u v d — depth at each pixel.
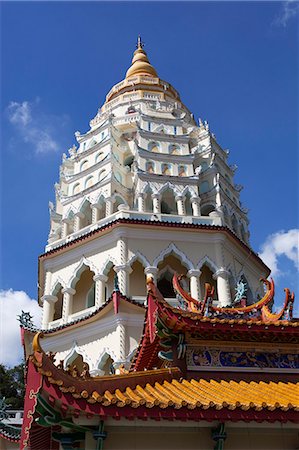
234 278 34.72
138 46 60.84
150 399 10.19
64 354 31.23
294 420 9.85
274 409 9.82
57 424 9.20
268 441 10.45
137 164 39.88
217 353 13.14
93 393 9.66
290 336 13.42
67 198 40.88
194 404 9.61
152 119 44.75
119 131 44.66
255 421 9.84
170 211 39.62
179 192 38.72
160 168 40.22
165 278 35.34
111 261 33.16
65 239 37.59
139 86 51.47
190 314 13.30
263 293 38.59
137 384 11.36
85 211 39.78
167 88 52.56
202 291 34.53
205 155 43.84
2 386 58.78
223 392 11.54
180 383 12.12
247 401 10.73
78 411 9.00
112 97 52.53
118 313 29.56
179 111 48.56
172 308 12.98
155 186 38.62
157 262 33.03
